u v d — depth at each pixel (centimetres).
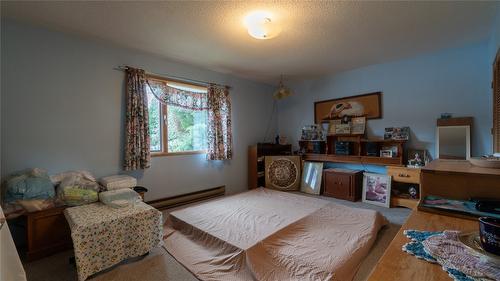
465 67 303
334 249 193
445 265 69
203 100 380
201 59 337
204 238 220
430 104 330
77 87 262
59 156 251
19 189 199
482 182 109
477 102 296
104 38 266
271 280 164
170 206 342
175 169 350
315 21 228
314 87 457
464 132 301
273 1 194
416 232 91
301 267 172
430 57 328
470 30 252
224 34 255
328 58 338
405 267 70
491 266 66
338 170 400
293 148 499
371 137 386
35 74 237
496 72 233
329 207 286
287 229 223
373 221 244
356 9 207
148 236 203
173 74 343
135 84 297
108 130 285
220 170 410
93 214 195
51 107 246
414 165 329
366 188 362
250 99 462
